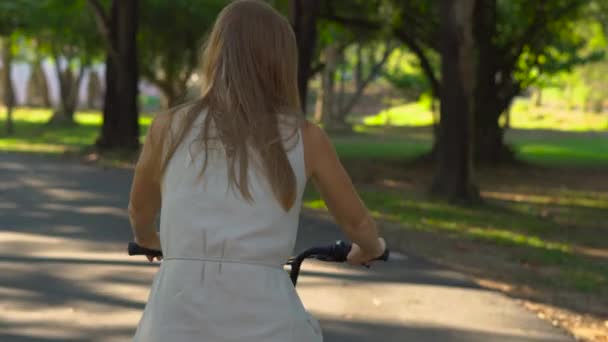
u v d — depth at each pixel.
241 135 2.49
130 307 6.85
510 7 26.55
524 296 8.02
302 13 18.06
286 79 2.60
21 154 22.59
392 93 68.94
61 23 30.30
